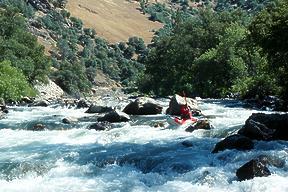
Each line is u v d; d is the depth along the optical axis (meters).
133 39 186.50
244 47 61.28
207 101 46.72
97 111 34.19
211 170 14.34
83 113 34.50
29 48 82.69
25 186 14.16
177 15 96.75
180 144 19.34
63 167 16.25
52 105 44.69
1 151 19.05
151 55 91.12
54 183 14.37
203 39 82.44
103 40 176.50
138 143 20.17
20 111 37.69
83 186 13.88
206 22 86.25
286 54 38.66
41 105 44.88
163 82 88.88
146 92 101.50
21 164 16.39
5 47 75.50
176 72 84.31
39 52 82.50
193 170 14.82
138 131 23.36
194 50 81.50
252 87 48.50
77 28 173.88
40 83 84.88
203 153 17.16
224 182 13.20
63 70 107.50
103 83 147.38
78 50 158.12
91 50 162.00
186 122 25.36
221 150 16.97
